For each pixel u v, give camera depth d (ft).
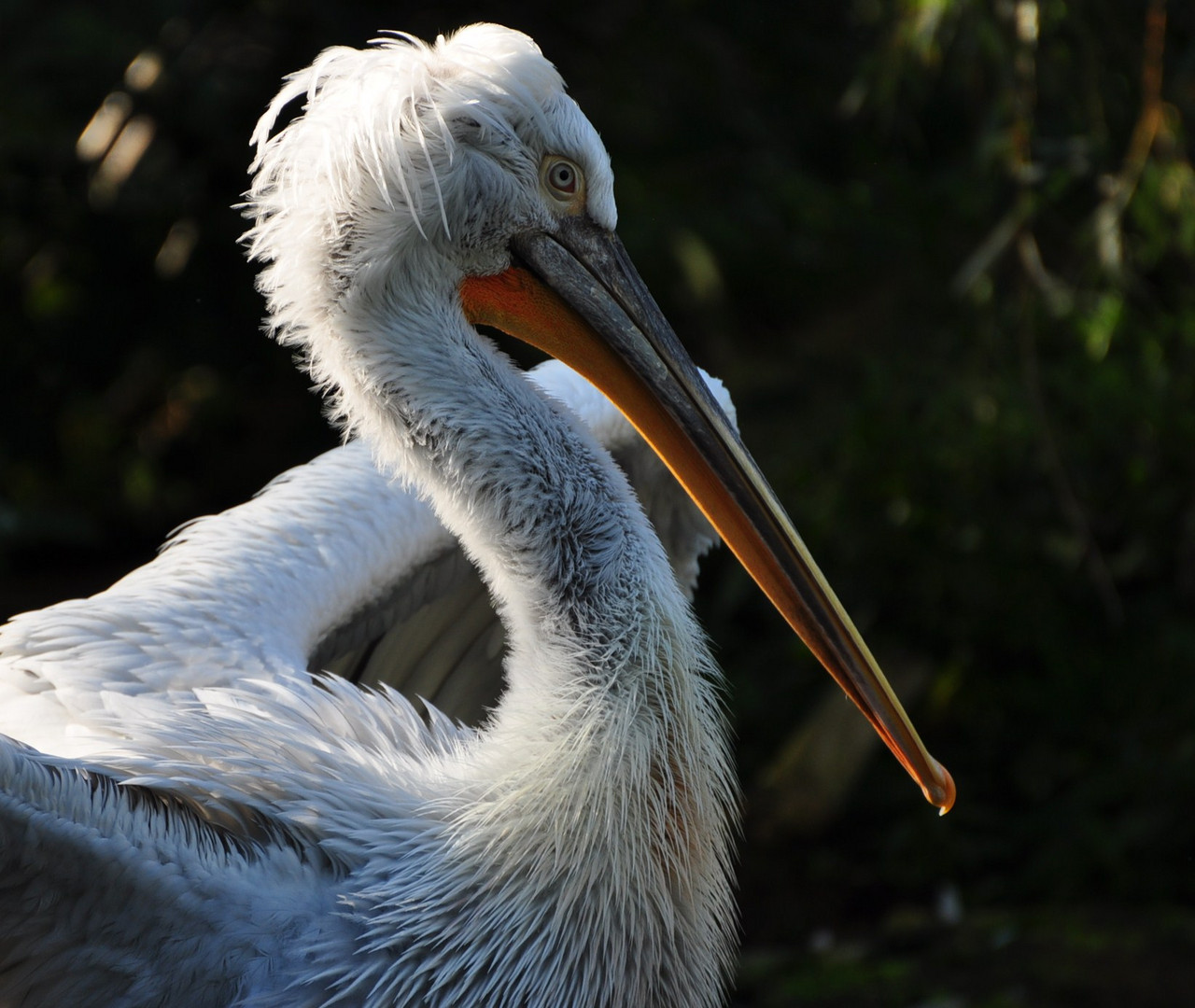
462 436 16.98
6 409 61.46
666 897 16.85
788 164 52.75
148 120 53.06
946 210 48.37
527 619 17.06
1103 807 42.42
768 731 47.11
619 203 51.55
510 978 16.21
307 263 17.11
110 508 65.51
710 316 52.80
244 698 17.72
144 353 59.47
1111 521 45.80
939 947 36.63
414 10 53.78
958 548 44.04
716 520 18.25
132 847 14.94
